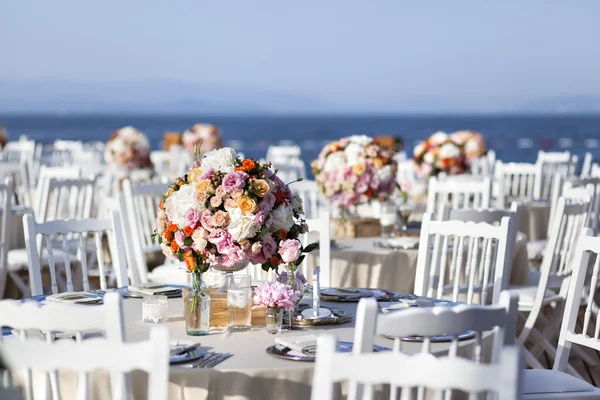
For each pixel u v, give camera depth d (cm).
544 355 524
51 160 1208
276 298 278
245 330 285
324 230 433
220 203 275
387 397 239
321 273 432
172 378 235
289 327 289
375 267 460
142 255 520
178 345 257
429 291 392
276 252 290
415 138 6225
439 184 616
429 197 617
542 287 449
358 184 514
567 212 450
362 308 209
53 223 376
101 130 6850
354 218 543
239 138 5888
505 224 374
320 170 528
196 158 295
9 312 218
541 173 824
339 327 292
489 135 6041
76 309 214
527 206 681
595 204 661
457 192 613
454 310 216
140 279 520
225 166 286
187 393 235
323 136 6322
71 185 590
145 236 581
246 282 287
